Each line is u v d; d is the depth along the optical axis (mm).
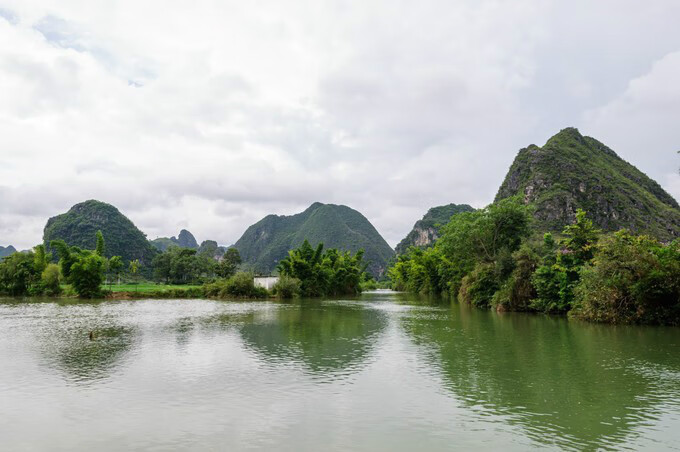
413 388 14289
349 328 30719
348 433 10344
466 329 29828
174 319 37969
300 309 50875
